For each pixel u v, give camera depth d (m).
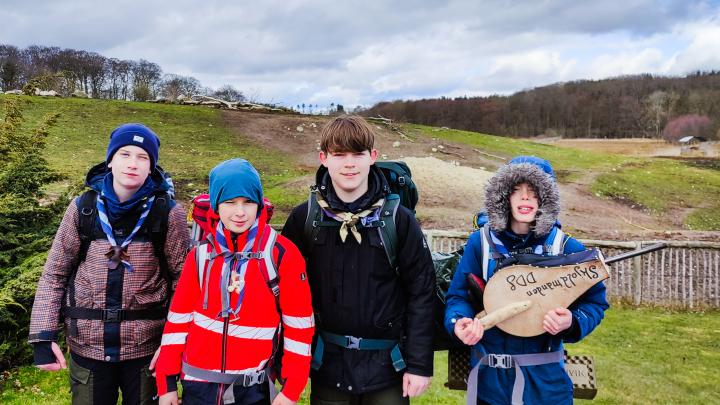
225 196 2.16
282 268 2.21
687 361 6.02
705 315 8.23
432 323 2.36
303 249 2.43
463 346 2.60
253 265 2.19
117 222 2.52
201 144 21.50
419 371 2.29
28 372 4.52
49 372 4.53
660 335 7.11
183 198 14.26
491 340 2.34
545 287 2.26
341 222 2.30
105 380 2.54
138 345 2.54
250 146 22.20
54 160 16.27
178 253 2.61
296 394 2.17
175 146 20.64
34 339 2.42
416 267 2.37
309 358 2.23
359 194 2.34
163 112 25.62
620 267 8.77
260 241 2.22
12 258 4.97
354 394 2.38
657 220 16.75
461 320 2.27
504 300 2.29
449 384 2.64
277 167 19.39
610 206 17.70
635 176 21.62
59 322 2.58
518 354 2.29
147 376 2.59
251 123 25.75
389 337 2.34
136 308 2.53
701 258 8.56
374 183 2.36
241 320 2.16
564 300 2.24
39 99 24.62
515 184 2.30
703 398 4.94
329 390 2.39
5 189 5.34
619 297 8.77
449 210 13.98
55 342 2.50
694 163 25.52
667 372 5.64
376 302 2.30
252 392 2.19
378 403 2.36
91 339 2.49
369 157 2.31
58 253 2.54
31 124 20.12
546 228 2.27
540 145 28.58
